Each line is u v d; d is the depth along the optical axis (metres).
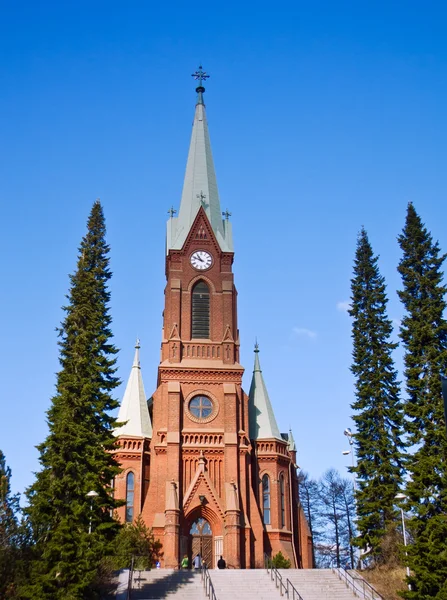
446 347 54.38
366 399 65.88
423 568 47.06
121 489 77.00
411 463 52.00
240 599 52.53
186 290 84.62
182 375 80.25
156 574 58.50
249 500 75.94
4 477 48.25
